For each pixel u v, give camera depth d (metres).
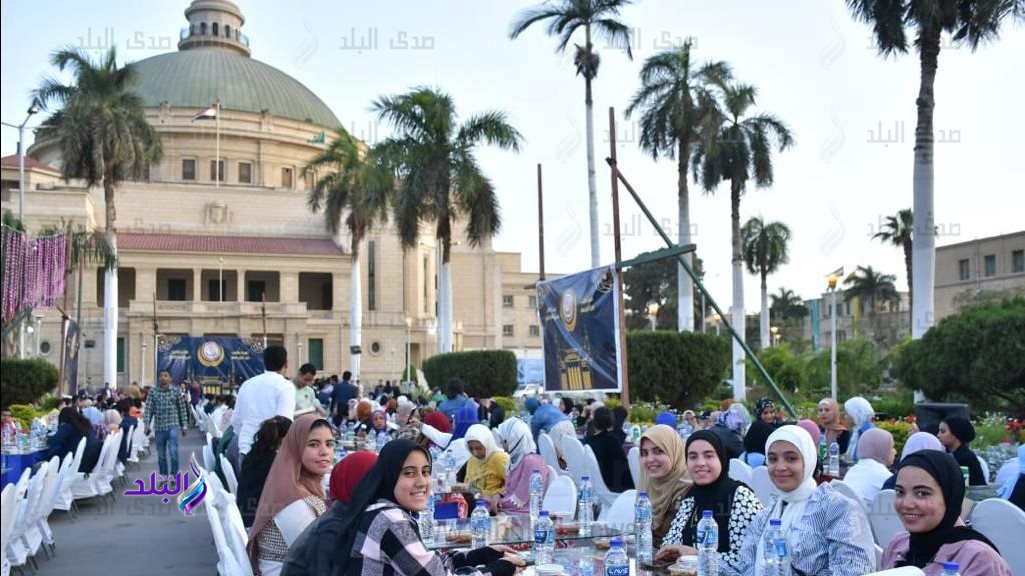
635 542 6.50
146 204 78.56
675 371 30.61
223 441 12.10
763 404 12.98
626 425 17.14
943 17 24.28
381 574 4.77
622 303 17.66
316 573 4.96
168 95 86.75
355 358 49.72
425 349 79.81
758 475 9.48
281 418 8.55
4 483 12.68
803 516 5.46
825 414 12.51
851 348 37.78
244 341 44.38
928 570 4.64
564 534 7.09
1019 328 21.69
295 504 6.50
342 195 49.62
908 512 4.77
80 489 15.04
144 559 11.34
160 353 43.41
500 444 10.97
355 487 5.05
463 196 36.88
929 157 24.81
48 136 45.34
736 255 41.19
